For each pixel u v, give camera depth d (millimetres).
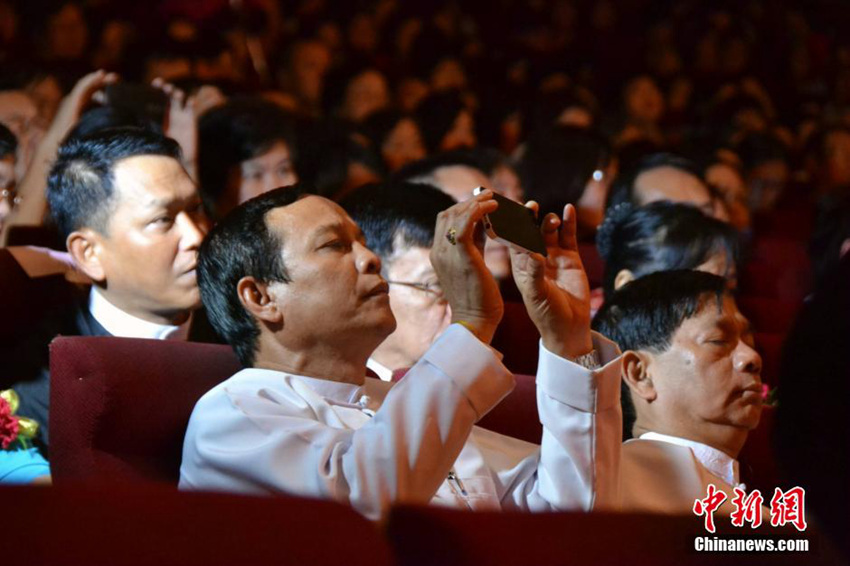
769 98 15250
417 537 1499
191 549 1362
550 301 3617
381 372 4844
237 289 3791
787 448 1843
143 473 3643
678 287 4270
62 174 4734
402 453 3266
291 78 11430
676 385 4199
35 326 4875
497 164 7457
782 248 9352
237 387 3650
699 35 15297
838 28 16625
